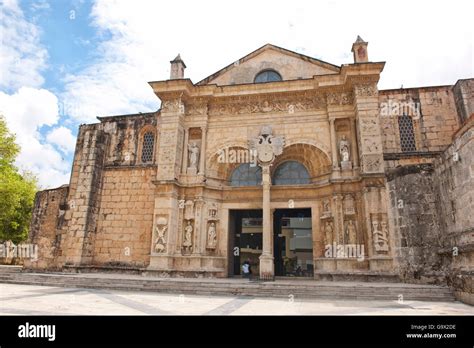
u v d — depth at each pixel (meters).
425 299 13.09
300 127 21.88
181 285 15.18
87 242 22.41
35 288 14.59
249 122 22.69
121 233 22.89
